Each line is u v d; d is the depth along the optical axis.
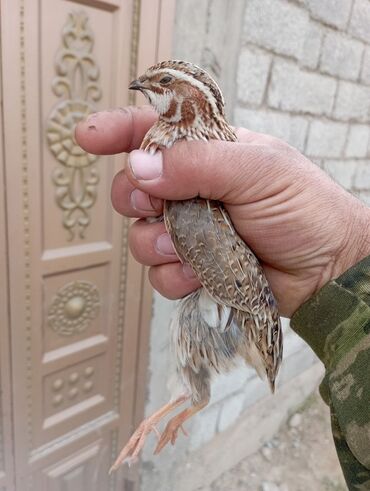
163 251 0.20
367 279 0.16
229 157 0.15
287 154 0.17
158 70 0.17
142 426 0.19
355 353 0.15
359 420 0.13
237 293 0.16
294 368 0.52
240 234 0.18
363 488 0.14
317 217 0.17
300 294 0.20
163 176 0.15
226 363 0.18
